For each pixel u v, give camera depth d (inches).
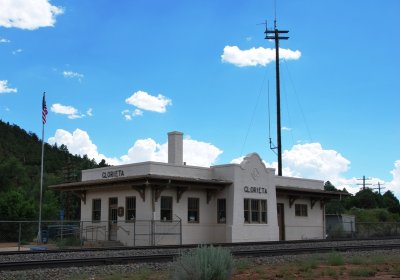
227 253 529.3
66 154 6368.1
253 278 585.9
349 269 687.1
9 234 1626.5
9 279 573.0
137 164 1321.4
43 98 1700.3
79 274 625.9
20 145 6082.7
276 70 2142.0
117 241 1328.7
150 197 1270.9
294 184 1708.9
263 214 1481.3
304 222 1708.9
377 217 2832.2
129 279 584.7
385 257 868.0
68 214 2593.5
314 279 579.2
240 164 1424.7
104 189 1417.3
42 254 874.1
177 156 1439.5
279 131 2087.8
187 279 493.4
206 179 1397.6
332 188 4087.1
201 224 1389.0
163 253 885.8
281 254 915.4
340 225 1873.8
